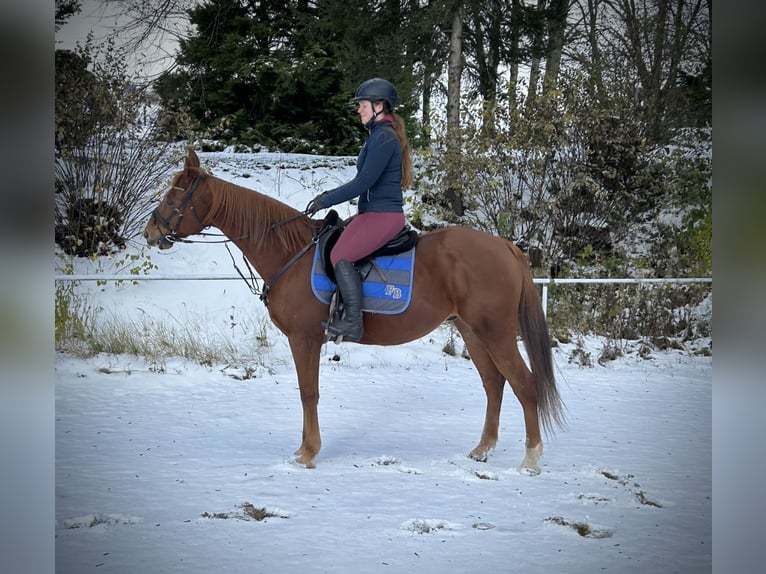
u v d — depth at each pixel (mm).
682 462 5785
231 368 9023
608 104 13680
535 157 13008
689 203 13445
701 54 15758
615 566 3820
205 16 18906
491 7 14656
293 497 4801
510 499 4852
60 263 11258
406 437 6465
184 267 11844
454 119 14367
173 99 13305
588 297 11859
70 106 11664
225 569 3697
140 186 12242
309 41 18359
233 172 14695
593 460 5824
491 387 5848
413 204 13508
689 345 11242
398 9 14188
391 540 4113
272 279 5668
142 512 4496
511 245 5691
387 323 5551
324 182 14922
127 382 8297
